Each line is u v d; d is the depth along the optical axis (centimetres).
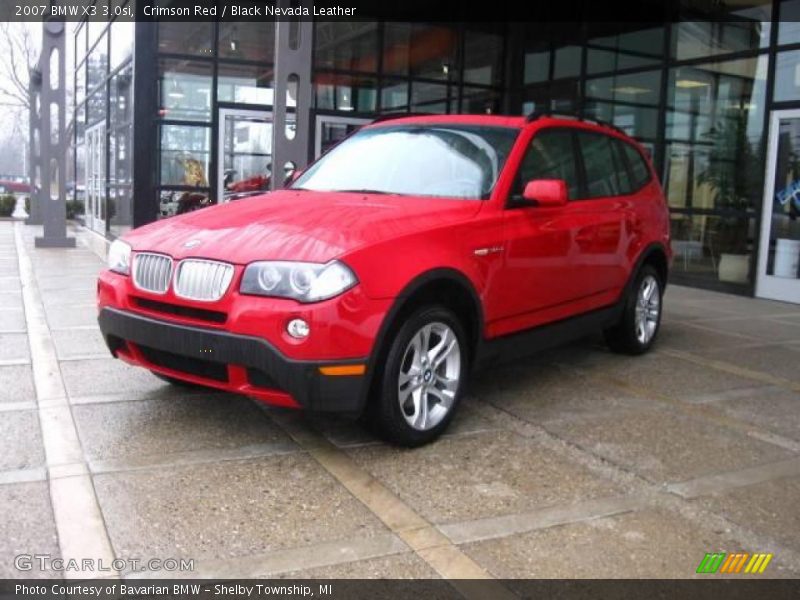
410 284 414
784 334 805
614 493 392
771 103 1041
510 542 338
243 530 337
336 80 1349
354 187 533
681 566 323
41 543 319
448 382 453
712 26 1116
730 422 507
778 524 364
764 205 1055
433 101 1427
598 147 630
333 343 386
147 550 317
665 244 694
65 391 518
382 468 410
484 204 489
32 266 1166
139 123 1223
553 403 536
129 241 462
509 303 497
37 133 2106
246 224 441
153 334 420
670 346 730
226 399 509
